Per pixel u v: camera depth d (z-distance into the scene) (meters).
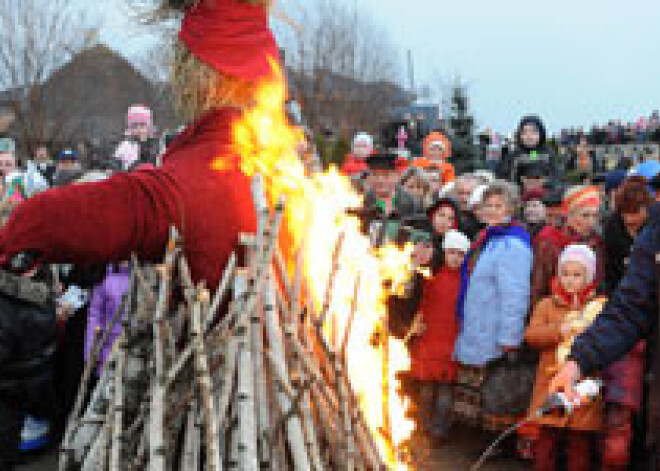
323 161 10.11
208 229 1.92
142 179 1.90
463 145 10.60
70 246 1.81
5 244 1.80
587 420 3.63
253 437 1.70
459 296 4.43
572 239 4.40
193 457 1.73
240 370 1.76
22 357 4.03
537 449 3.87
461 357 4.34
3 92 19.20
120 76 19.97
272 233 1.83
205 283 1.92
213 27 2.09
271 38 2.21
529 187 5.87
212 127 2.06
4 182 6.06
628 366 3.53
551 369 3.83
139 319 1.96
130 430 1.84
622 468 3.54
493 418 4.21
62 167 7.36
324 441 1.90
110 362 1.97
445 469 4.07
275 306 1.88
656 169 4.81
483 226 5.11
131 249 1.89
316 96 24.19
